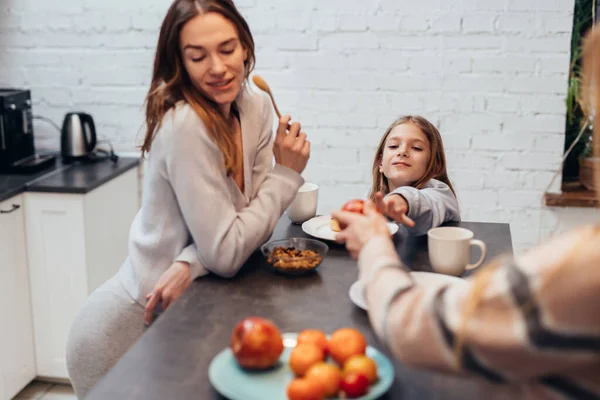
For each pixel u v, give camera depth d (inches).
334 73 125.3
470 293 34.4
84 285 111.8
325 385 44.8
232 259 66.4
